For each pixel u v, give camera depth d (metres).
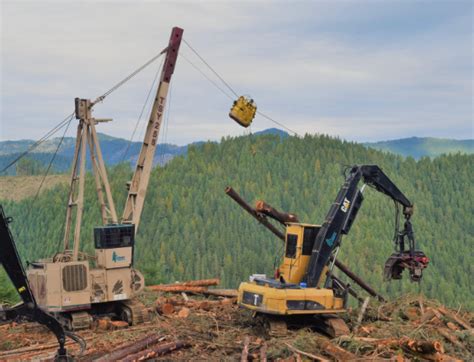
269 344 14.02
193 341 14.62
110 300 16.72
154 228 168.50
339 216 16.27
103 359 12.71
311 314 15.89
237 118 20.86
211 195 185.12
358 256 146.00
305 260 16.23
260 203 17.94
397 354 12.91
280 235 18.55
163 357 13.38
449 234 193.25
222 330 16.20
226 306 19.27
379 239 156.12
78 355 13.05
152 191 188.75
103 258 16.86
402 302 17.72
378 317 16.97
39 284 16.44
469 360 12.91
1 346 14.51
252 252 147.75
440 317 16.11
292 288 15.27
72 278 16.27
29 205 178.00
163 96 21.52
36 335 15.71
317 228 16.44
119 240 16.97
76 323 16.22
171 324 16.55
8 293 21.61
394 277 17.69
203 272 142.75
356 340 13.70
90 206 154.88
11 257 10.90
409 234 17.58
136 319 16.75
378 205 173.88
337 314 16.52
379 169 17.17
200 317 17.42
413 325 15.66
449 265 165.88
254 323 16.81
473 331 14.70
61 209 172.25
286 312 14.74
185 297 21.19
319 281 15.84
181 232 167.62
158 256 148.25
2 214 10.76
